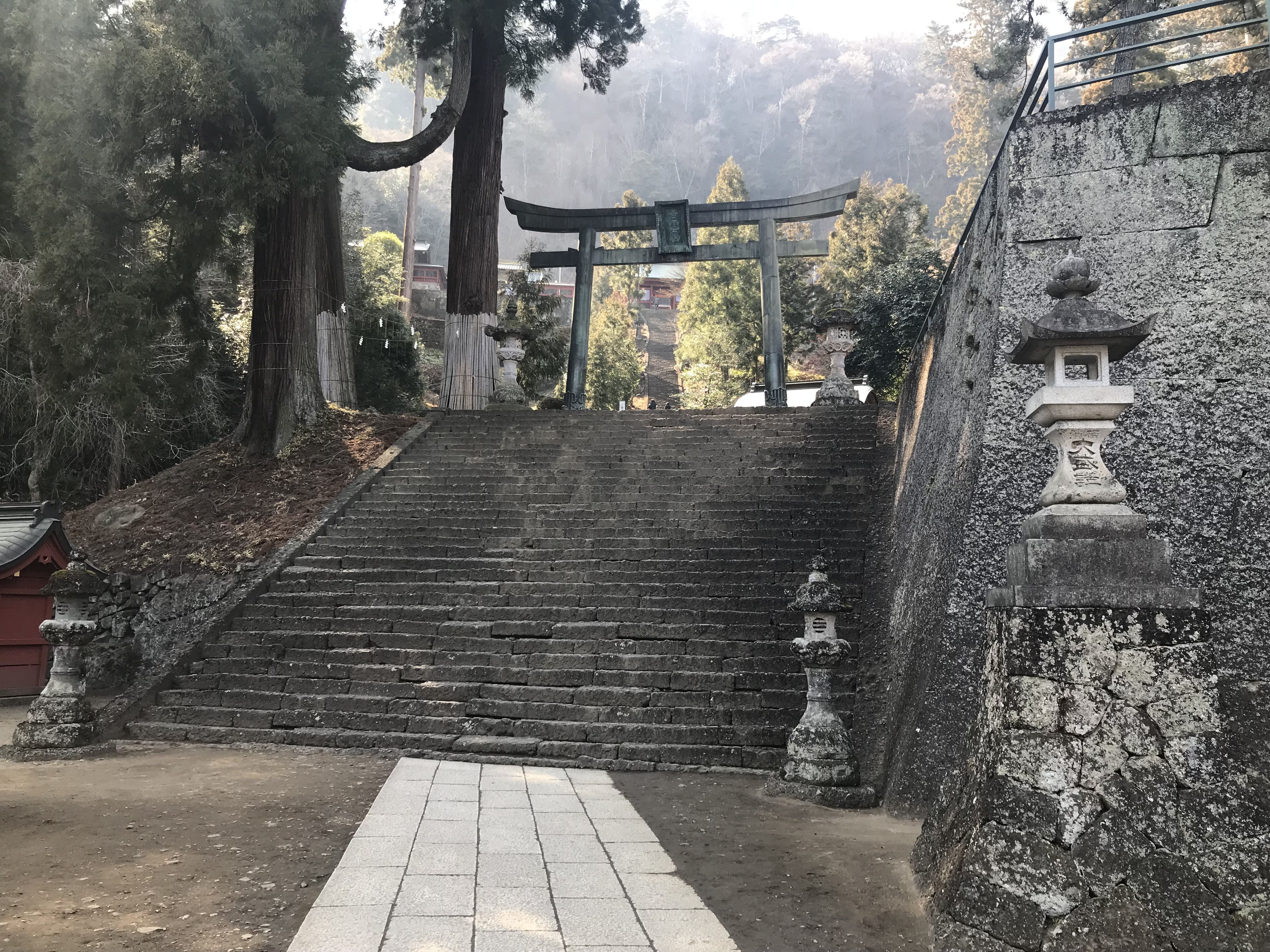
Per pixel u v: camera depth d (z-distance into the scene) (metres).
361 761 7.98
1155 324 5.45
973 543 6.19
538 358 25.58
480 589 10.83
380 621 10.35
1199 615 3.91
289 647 10.12
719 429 14.84
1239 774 3.76
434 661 9.64
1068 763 3.81
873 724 7.93
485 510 12.95
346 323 19.86
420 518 12.86
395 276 39.97
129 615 12.54
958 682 6.01
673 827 5.82
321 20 14.91
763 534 11.54
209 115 13.09
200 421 21.22
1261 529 5.29
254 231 16.39
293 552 12.04
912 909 4.26
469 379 19.86
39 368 17.22
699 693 8.86
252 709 9.27
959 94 48.47
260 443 15.90
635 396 46.84
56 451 18.45
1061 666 3.92
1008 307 6.41
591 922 4.04
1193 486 5.54
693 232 36.38
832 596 7.07
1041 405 4.24
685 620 9.84
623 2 21.75
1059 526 4.09
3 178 15.76
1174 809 3.71
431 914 4.08
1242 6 20.59
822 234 79.69
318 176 14.24
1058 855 3.68
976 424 6.84
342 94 14.78
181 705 9.38
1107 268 6.16
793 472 13.05
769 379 19.42
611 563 11.12
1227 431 5.55
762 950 3.77
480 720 8.70
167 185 13.85
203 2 12.88
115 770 7.43
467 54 17.00
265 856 5.00
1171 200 6.09
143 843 5.21
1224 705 4.88
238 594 11.09
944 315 10.14
